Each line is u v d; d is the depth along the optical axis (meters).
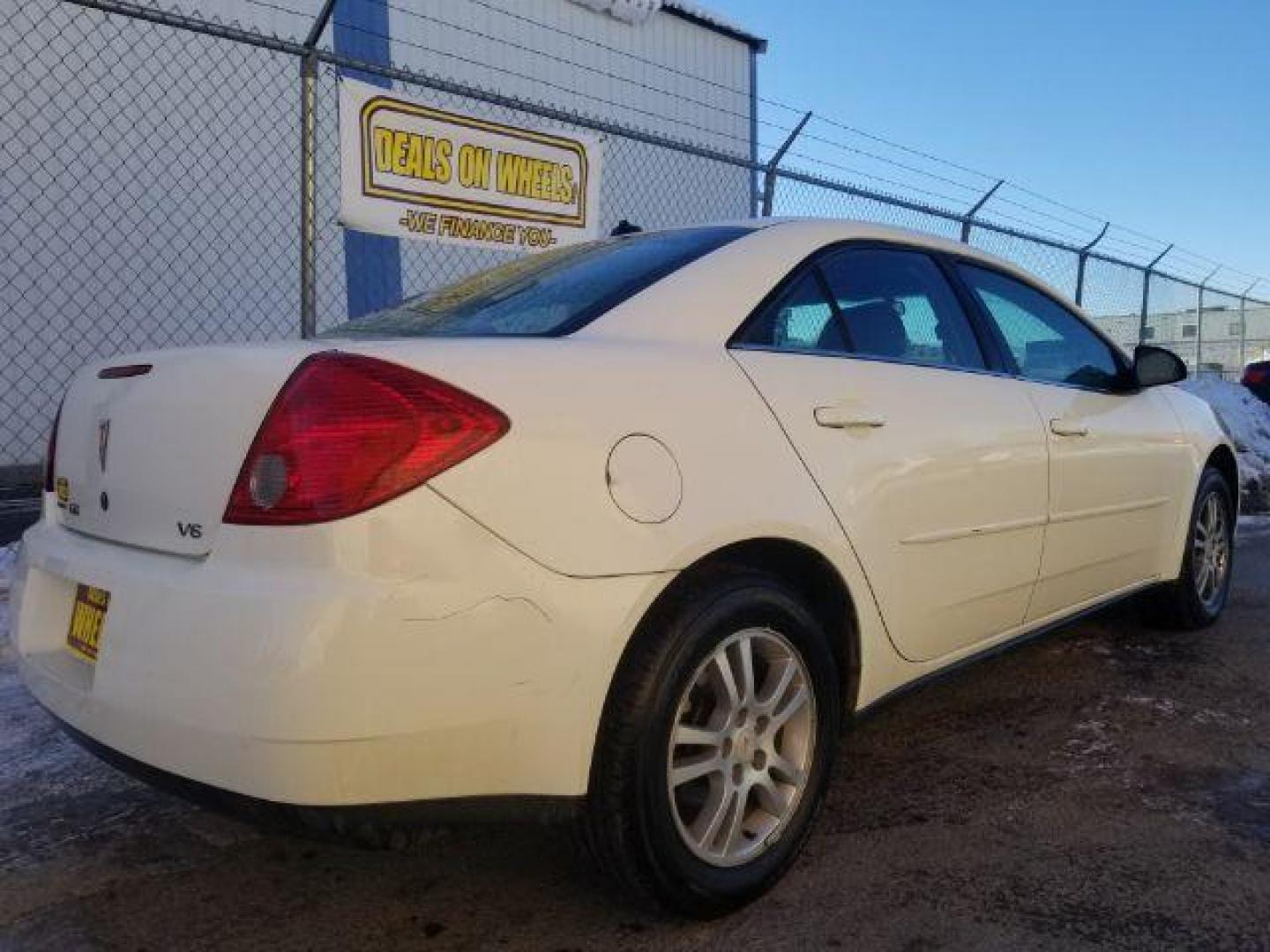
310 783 1.75
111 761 2.02
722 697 2.23
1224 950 2.12
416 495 1.82
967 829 2.68
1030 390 3.32
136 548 2.11
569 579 1.94
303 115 5.08
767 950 2.14
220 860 2.54
